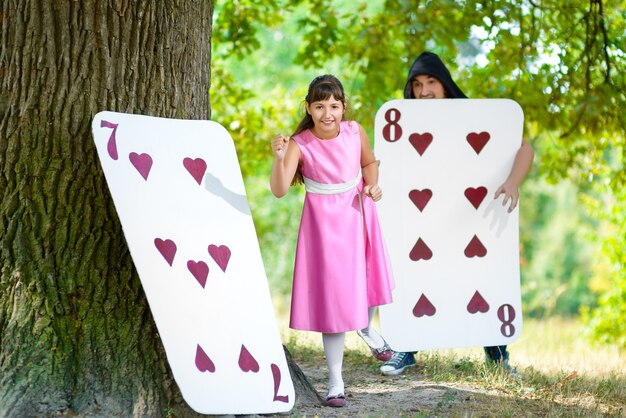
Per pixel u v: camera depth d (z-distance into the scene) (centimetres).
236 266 421
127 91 435
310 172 459
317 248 452
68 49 423
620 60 830
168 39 449
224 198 432
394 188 551
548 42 897
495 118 559
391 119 550
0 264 409
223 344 400
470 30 909
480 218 557
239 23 994
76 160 420
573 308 2259
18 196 416
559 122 891
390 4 961
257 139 1131
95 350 405
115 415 393
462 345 550
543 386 525
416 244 551
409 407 456
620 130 845
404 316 548
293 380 468
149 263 390
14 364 395
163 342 382
